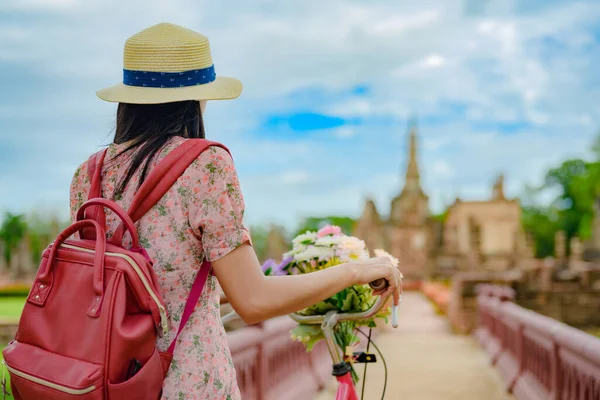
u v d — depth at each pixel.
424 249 49.12
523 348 9.48
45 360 1.77
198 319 1.94
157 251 1.90
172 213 1.91
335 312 2.48
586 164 70.00
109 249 1.83
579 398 5.98
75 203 2.09
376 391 9.81
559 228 73.81
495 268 39.16
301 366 8.65
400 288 2.14
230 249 1.87
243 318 1.89
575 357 6.04
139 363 1.77
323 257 2.70
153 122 2.03
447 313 22.89
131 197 1.95
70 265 1.85
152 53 2.00
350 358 2.46
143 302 1.77
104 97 2.03
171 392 1.87
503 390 9.85
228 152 1.96
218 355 1.95
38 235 43.25
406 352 14.35
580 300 25.61
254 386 6.21
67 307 1.80
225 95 2.04
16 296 35.84
